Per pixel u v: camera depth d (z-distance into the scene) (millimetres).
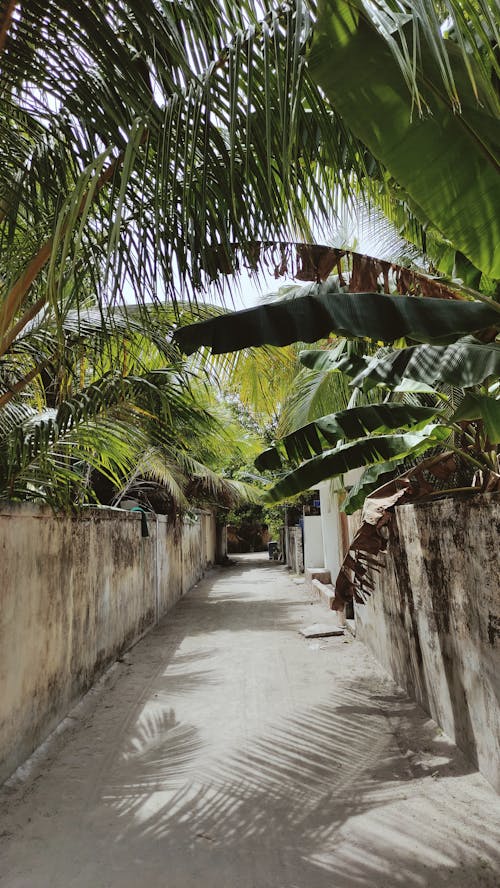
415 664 5406
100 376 5086
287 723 5113
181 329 2584
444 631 4449
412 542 5230
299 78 2066
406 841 3068
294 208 2580
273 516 30516
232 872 2852
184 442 7453
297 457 4949
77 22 2305
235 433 12812
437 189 2373
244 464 22578
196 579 19547
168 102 2301
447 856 2910
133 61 2346
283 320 2545
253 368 6359
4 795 3799
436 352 3148
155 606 11047
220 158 2641
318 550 18250
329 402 7066
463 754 4137
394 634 6195
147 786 3898
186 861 2965
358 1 1770
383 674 6664
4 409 5137
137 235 2939
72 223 2178
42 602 4863
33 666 4609
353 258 3516
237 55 2064
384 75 2094
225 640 9297
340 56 2055
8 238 3383
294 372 7352
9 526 4211
